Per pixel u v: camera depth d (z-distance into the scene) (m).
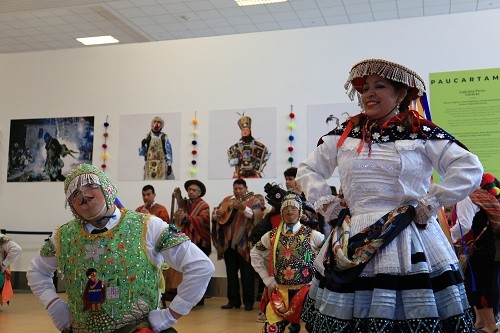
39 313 6.02
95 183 2.12
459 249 4.28
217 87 7.93
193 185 7.14
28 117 8.61
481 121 6.95
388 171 2.01
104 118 8.31
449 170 1.96
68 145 8.41
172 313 2.14
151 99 8.16
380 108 2.10
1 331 4.84
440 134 2.01
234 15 9.59
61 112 8.48
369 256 1.93
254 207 6.64
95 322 2.11
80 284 2.12
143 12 9.50
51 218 8.37
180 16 9.66
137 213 2.23
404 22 7.33
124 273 2.11
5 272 6.30
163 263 2.32
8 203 8.54
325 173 2.27
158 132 8.08
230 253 6.58
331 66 7.55
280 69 7.72
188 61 8.09
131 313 2.11
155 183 8.02
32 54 8.70
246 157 7.70
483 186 4.23
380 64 2.08
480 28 7.08
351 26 7.52
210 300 7.26
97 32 10.63
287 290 4.08
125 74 8.30
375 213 2.00
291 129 7.59
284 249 4.16
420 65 7.22
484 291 4.21
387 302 1.86
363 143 2.08
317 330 2.00
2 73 8.77
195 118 7.96
